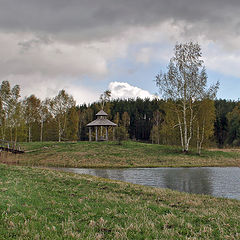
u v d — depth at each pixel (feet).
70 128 231.91
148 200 40.70
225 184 67.87
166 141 216.54
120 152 137.69
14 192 38.19
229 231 25.81
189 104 147.64
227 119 331.57
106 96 226.38
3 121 187.01
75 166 109.60
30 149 157.89
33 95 226.99
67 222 26.08
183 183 69.72
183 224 27.55
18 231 22.71
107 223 26.96
